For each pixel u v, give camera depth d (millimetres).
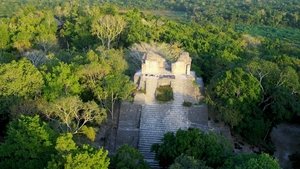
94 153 39281
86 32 97438
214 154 47469
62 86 59594
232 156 47156
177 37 99062
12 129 44406
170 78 66438
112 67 67750
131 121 61000
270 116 64938
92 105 54875
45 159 43156
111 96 61469
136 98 63531
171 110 62031
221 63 79688
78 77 62375
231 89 60875
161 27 109250
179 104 62938
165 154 48500
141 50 81188
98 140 58125
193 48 94500
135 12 113000
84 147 40500
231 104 59625
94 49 82250
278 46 127500
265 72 67625
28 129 44000
